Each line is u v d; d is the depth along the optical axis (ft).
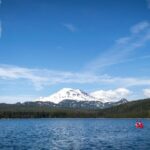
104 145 271.28
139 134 397.19
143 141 303.27
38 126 636.89
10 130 486.38
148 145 268.21
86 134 403.13
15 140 310.45
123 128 552.00
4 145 266.57
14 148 247.70
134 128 550.77
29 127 589.73
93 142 298.15
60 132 443.32
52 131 467.11
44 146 264.52
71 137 355.36
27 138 335.67
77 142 298.97
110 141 306.35
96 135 384.47
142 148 248.73
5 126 629.51
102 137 353.72
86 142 298.76
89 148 252.01
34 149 244.42
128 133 416.87
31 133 418.10
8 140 309.83
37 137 351.25
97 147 257.75
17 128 550.77
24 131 462.19
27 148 249.14
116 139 327.67
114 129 519.60
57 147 259.19
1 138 332.19
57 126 638.53
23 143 283.79
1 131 458.50
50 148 252.42
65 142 298.35
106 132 440.04
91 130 492.54
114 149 244.42
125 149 243.40
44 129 524.52
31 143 285.23
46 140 315.99
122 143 286.25
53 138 340.80
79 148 252.62
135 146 261.44
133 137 350.84
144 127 590.14
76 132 444.96
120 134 399.44
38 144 278.46
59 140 317.83
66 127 597.52
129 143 285.43
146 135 380.58
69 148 252.83
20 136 362.74
